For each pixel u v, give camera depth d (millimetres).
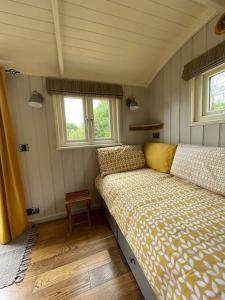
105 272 1285
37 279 1241
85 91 2029
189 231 785
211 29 1441
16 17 1281
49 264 1377
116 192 1414
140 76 2268
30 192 1958
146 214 978
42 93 1891
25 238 1723
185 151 1589
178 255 660
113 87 2184
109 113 2330
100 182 1904
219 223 837
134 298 1082
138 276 1102
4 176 1631
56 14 1245
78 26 1427
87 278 1236
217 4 1264
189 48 1690
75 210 2223
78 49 1670
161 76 2156
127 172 1971
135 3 1300
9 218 1673
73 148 2072
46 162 1998
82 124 2199
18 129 1828
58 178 2078
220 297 486
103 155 2020
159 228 834
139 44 1738
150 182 1541
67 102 2088
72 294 1121
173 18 1479
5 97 1627
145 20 1466
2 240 1624
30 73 1809
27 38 1471
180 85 1852
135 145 2314
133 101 2209
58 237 1737
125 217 1113
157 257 731
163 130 2201
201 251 655
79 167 2176
